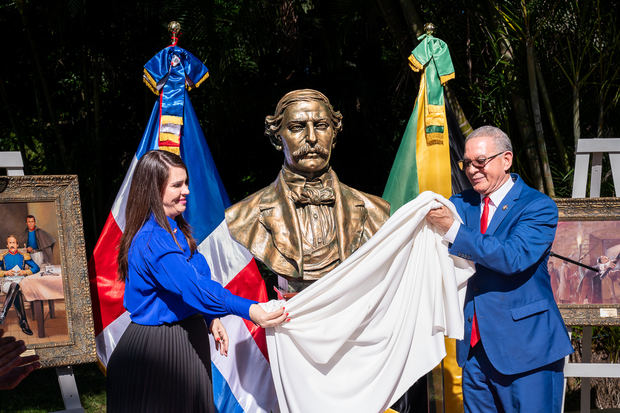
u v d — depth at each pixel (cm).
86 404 503
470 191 282
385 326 266
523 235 245
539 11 395
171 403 223
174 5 441
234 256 321
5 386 284
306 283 286
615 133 437
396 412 311
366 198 306
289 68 657
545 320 247
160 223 229
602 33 407
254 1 506
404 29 479
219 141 701
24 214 290
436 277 264
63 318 294
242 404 310
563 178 418
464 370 268
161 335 226
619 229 322
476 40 454
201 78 329
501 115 450
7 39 658
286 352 259
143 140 318
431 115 328
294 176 297
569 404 454
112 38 641
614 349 416
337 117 300
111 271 315
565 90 439
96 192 696
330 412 260
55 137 723
